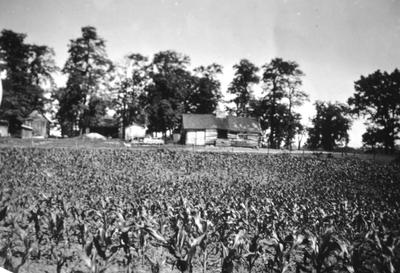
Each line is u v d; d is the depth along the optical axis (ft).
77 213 28.89
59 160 95.30
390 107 192.85
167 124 205.77
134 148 119.03
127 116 205.36
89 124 178.60
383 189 79.51
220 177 89.66
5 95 165.27
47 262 22.20
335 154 133.18
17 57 180.65
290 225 38.22
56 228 24.41
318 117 264.72
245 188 68.49
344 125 254.88
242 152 119.65
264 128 232.32
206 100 233.76
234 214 33.58
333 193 69.05
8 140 125.70
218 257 26.66
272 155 116.98
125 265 22.61
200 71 241.35
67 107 181.06
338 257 19.20
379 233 26.76
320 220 36.94
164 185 67.92
